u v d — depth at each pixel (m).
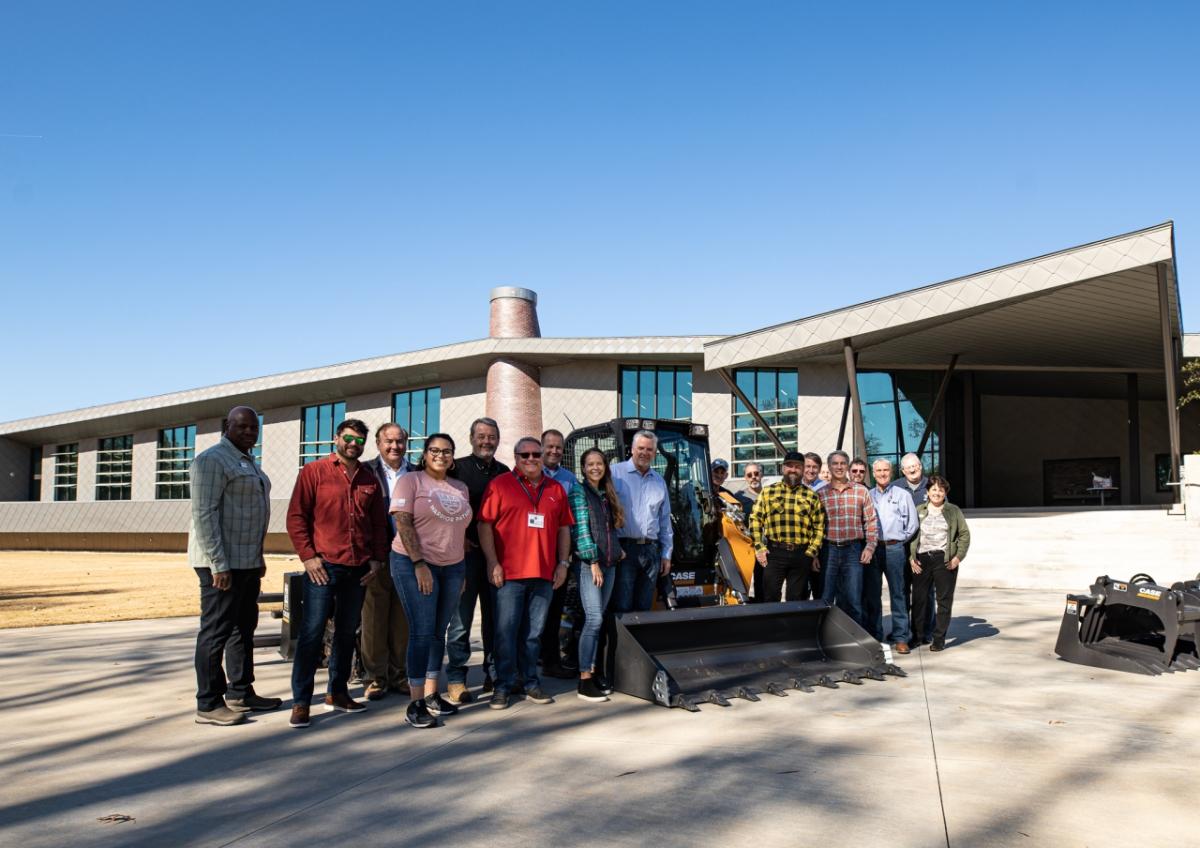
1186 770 4.59
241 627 6.18
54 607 15.84
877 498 8.82
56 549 47.78
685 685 6.74
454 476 6.88
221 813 4.03
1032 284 17.94
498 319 37.03
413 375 35.88
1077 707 6.16
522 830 3.76
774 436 27.16
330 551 5.90
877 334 21.62
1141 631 8.59
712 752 4.99
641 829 3.75
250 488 6.02
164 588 20.39
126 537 44.81
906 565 9.23
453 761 4.86
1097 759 4.80
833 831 3.70
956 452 31.34
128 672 8.20
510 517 6.31
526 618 6.69
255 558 6.07
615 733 5.48
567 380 32.62
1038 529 18.88
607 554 6.70
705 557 8.61
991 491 35.00
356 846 3.60
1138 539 16.48
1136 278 17.33
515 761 4.84
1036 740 5.22
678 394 31.31
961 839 3.60
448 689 6.66
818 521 8.19
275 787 4.42
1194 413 33.91
